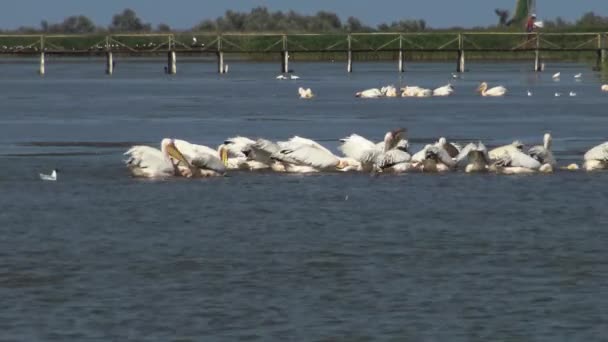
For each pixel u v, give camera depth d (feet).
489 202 321.73
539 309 212.84
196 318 208.23
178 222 293.23
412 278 234.58
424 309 212.84
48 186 352.28
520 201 323.57
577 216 301.02
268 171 381.60
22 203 321.52
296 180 362.12
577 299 219.20
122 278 235.40
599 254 255.70
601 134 525.34
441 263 247.50
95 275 237.86
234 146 392.06
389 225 289.12
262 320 206.90
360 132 541.34
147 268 243.81
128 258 253.03
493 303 216.74
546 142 386.93
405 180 361.51
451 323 204.85
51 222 293.43
